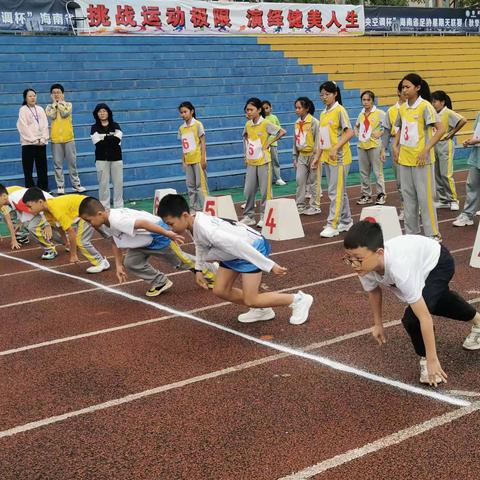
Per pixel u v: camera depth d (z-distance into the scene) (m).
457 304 4.54
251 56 19.16
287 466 3.48
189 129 10.96
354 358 4.89
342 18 21.64
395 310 5.95
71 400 4.43
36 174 13.20
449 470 3.36
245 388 4.48
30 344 5.57
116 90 15.85
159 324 5.92
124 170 13.58
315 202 11.13
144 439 3.86
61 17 17.11
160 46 18.14
